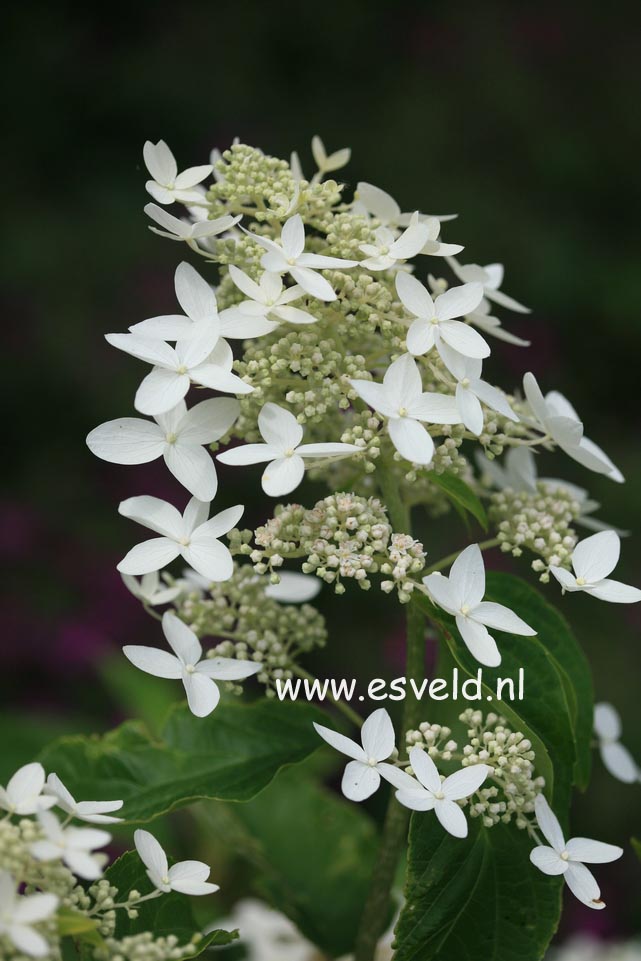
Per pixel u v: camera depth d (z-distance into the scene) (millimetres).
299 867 598
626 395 1604
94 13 1697
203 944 451
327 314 484
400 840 518
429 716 507
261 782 516
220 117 1645
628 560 1419
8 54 1622
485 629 456
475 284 475
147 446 466
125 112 1623
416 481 529
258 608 522
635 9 1875
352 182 1650
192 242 498
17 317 1459
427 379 503
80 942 448
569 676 521
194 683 458
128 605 1274
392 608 1320
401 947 463
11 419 1419
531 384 488
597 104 1777
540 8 1857
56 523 1347
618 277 1625
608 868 1158
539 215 1681
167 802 513
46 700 1212
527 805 459
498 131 1718
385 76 1755
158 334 469
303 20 1747
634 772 558
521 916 471
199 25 1726
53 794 447
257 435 494
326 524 464
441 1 1833
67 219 1539
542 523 506
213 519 465
